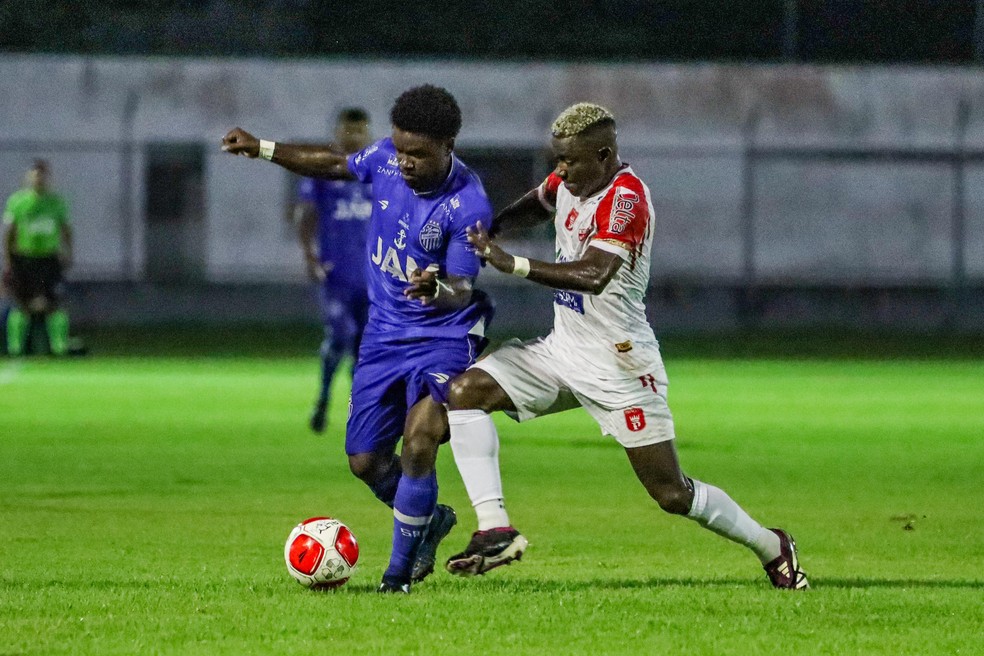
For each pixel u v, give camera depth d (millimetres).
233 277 82312
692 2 94688
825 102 84688
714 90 84812
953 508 26156
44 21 91938
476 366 17656
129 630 14992
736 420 42938
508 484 29047
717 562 20312
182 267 82500
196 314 81250
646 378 17422
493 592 17406
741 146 84562
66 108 82688
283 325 81688
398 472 18797
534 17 94250
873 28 94250
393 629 15133
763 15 94625
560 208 17734
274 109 83625
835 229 84312
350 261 36594
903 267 84312
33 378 55562
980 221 84312
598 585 18219
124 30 92562
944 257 84312
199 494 27328
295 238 82688
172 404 46375
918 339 80625
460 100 84312
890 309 83500
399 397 18297
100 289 80812
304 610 16047
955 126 84625
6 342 69312
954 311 83312
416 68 84375
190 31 92812
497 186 84688
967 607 16594
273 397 48938
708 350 73375
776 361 66938
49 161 81062
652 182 83250
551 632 15078
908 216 84438
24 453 33875
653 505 26141
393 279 18031
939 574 19422
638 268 17250
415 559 17469
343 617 15672
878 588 17953
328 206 36531
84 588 17594
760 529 17828
